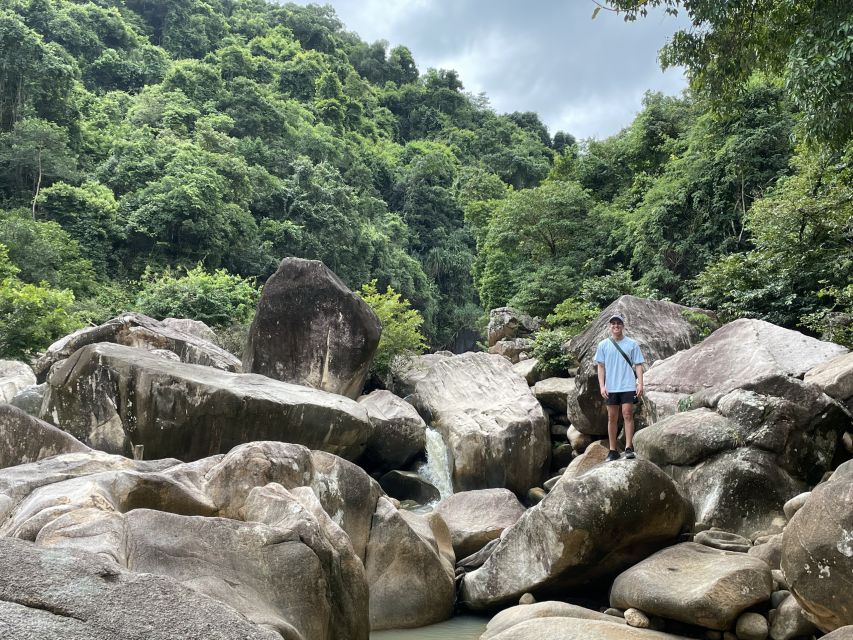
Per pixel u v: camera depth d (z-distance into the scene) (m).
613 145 37.72
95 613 2.41
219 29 98.81
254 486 6.79
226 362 16.52
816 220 15.60
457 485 13.96
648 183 32.91
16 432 7.57
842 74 9.91
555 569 7.41
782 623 6.02
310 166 68.00
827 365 9.94
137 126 63.97
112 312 36.06
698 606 6.10
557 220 30.19
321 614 5.09
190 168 50.88
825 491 5.54
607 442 13.12
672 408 10.90
